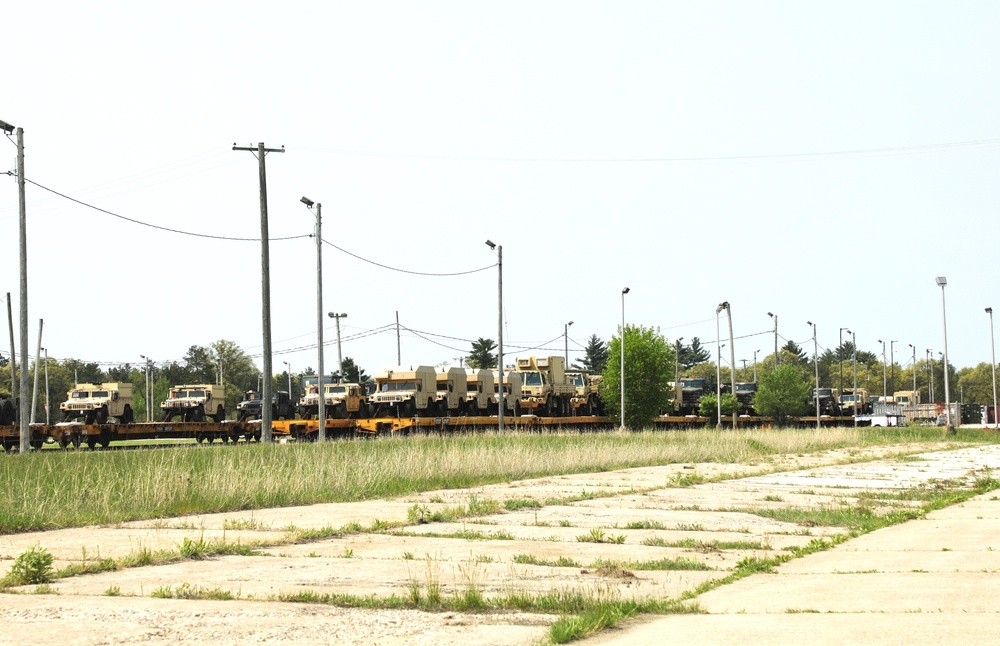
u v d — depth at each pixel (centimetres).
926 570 1814
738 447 6250
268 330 6481
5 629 1348
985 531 2431
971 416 18375
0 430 6850
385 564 1931
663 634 1276
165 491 3002
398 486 3625
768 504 3161
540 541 2283
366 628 1351
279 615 1438
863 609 1420
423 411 8225
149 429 7812
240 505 3028
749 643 1200
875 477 4400
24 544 2242
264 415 6406
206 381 19388
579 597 1505
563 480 4147
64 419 8638
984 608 1397
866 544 2238
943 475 4531
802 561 1994
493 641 1273
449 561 1970
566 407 10069
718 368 10538
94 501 2894
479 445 5372
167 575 1802
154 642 1272
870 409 16238
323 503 3200
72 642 1272
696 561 1973
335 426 7869
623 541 2275
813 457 5988
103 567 1870
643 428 10350
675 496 3431
